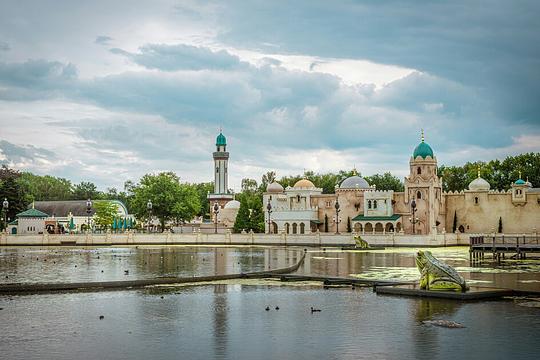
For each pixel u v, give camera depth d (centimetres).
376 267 6825
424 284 4588
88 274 5759
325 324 3525
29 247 12100
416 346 3041
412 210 13900
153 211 17388
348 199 15875
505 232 14438
